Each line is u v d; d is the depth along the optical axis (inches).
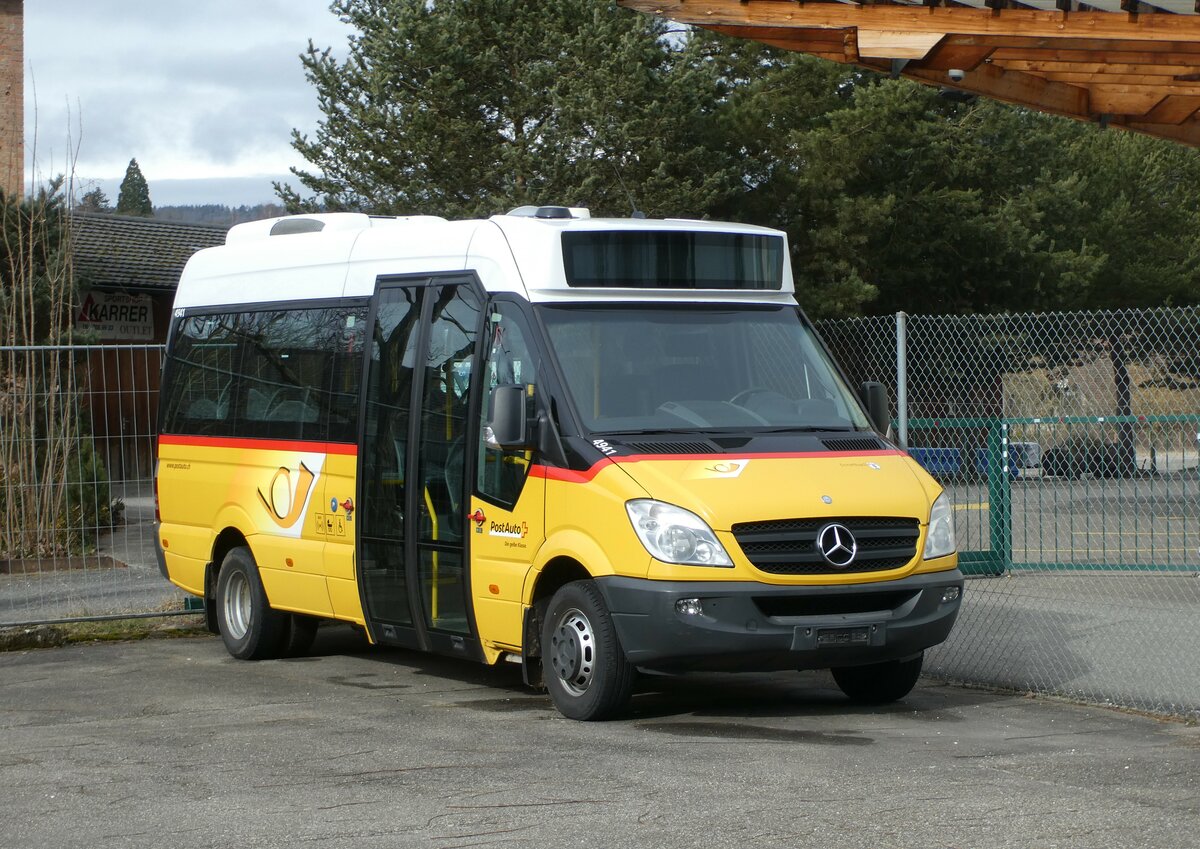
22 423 570.3
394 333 406.3
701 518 322.0
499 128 1316.4
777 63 1496.1
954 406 671.8
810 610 331.0
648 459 334.3
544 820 248.5
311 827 247.0
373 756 305.0
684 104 1288.1
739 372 368.2
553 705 364.2
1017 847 229.0
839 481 338.0
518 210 402.9
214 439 478.3
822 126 1457.9
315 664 447.8
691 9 521.0
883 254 1472.7
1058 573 592.4
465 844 234.5
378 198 1296.8
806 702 372.5
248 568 458.6
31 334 719.7
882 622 333.7
